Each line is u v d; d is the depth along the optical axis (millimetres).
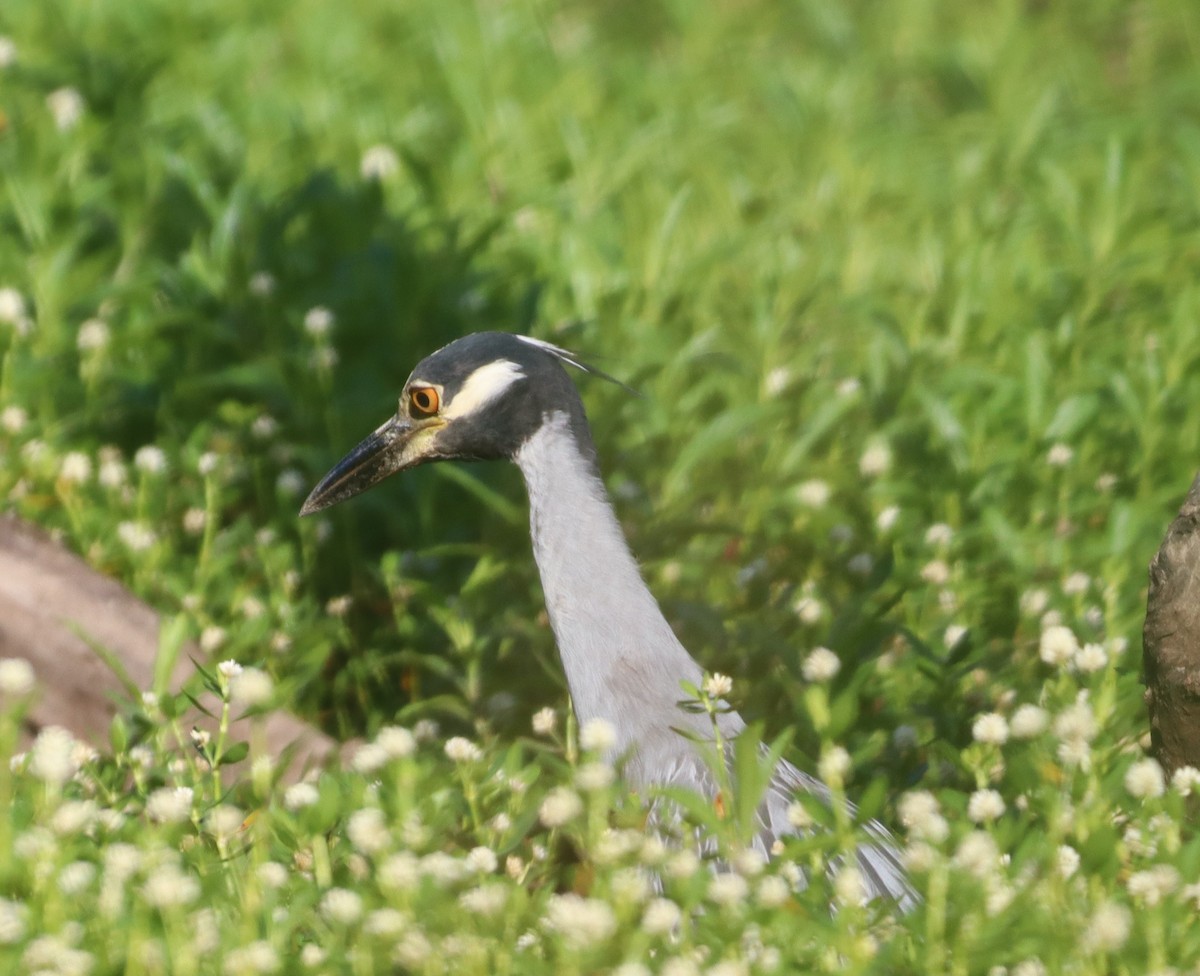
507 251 15664
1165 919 7125
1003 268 15812
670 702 8922
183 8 20234
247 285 13617
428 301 13602
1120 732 9234
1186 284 15773
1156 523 12398
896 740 9836
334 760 9344
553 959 7316
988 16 23859
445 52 20375
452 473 11414
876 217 18125
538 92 20109
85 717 10031
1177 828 7703
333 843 8250
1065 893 7273
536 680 10562
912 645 10141
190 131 17031
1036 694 10148
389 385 13250
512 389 9312
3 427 11922
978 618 11281
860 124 20641
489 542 11867
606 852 7336
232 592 11383
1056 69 22047
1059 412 12867
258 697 8547
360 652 11672
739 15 23969
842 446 13328
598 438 12641
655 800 8469
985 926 6969
